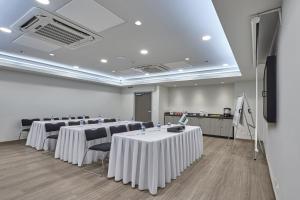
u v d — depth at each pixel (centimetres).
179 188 271
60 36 331
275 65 247
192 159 394
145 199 238
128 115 935
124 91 958
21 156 417
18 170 331
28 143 515
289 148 159
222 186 280
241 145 577
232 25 233
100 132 382
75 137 368
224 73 583
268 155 380
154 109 842
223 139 679
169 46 382
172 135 311
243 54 348
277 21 244
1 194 244
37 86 612
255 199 242
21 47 408
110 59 495
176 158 317
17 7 242
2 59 472
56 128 472
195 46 381
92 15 255
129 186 273
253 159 423
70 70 640
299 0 126
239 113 513
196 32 312
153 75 748
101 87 857
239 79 622
